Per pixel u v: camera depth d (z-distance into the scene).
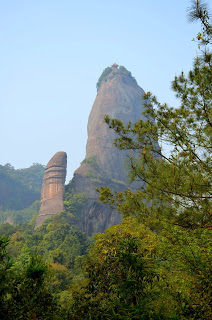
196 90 9.52
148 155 9.73
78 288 9.19
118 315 6.30
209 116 9.33
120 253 7.15
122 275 7.16
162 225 10.09
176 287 8.98
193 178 8.87
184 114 9.52
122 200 10.50
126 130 10.62
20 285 6.08
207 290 7.72
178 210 9.32
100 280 9.27
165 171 9.42
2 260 5.99
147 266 7.05
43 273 6.25
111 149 152.38
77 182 133.00
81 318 6.70
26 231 107.44
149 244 10.67
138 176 9.88
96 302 7.25
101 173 143.00
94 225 125.50
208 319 6.98
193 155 9.38
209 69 9.07
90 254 10.37
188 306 7.06
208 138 9.24
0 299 5.52
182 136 9.36
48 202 121.38
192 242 9.97
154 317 6.43
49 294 6.23
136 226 11.65
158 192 9.54
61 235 92.19
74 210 120.56
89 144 158.75
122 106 172.38
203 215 8.90
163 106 10.20
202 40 8.55
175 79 9.75
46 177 127.19
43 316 5.81
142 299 6.72
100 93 181.38
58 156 129.12
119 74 186.00
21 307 5.54
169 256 10.39
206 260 9.03
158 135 10.04
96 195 129.50
